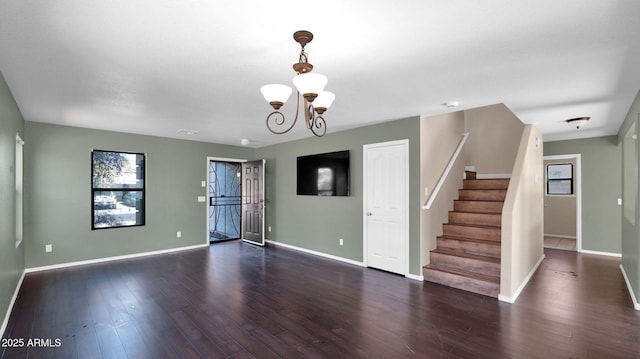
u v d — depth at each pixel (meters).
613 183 5.84
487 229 4.38
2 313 2.80
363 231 5.01
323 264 5.13
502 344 2.58
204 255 5.78
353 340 2.65
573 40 2.10
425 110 4.02
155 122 4.72
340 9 1.73
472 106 3.81
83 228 5.10
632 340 2.64
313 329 2.84
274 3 1.66
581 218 6.16
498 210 4.77
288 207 6.50
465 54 2.33
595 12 1.75
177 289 3.89
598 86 3.03
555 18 1.82
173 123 4.80
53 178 4.82
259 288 3.94
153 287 3.97
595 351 2.47
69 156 4.97
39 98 3.44
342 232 5.36
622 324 2.93
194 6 1.69
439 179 4.89
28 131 4.61
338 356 2.41
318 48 2.23
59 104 3.69
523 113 4.14
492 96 3.39
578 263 5.29
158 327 2.88
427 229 4.41
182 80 2.88
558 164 7.94
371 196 4.90
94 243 5.21
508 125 6.26
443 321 3.00
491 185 5.39
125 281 4.21
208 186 6.67
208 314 3.16
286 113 4.17
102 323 2.95
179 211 6.23
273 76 2.79
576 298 3.61
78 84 2.98
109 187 5.41
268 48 2.23
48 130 4.78
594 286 4.05
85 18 1.81
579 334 2.74
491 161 6.43
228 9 1.72
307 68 2.04
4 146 2.88
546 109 3.92
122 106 3.79
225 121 4.66
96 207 5.27
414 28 1.95
